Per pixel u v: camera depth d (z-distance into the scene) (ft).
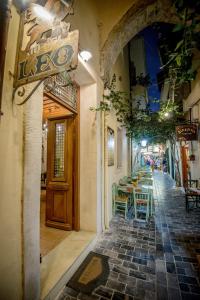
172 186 38.37
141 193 17.28
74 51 4.83
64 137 14.30
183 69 8.01
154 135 38.55
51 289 7.58
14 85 5.90
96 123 13.69
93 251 11.44
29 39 6.29
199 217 18.25
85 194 13.56
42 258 9.81
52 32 5.35
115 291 8.07
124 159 28.07
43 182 32.32
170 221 17.01
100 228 13.97
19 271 6.12
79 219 13.60
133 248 11.83
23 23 6.15
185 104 30.89
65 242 11.65
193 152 27.27
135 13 15.16
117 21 14.85
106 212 14.93
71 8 5.98
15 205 6.04
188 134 23.91
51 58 5.20
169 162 59.72
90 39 13.11
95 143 13.55
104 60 15.25
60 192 14.05
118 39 16.26
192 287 8.29
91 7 13.71
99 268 9.68
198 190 20.74
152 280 8.75
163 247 11.96
